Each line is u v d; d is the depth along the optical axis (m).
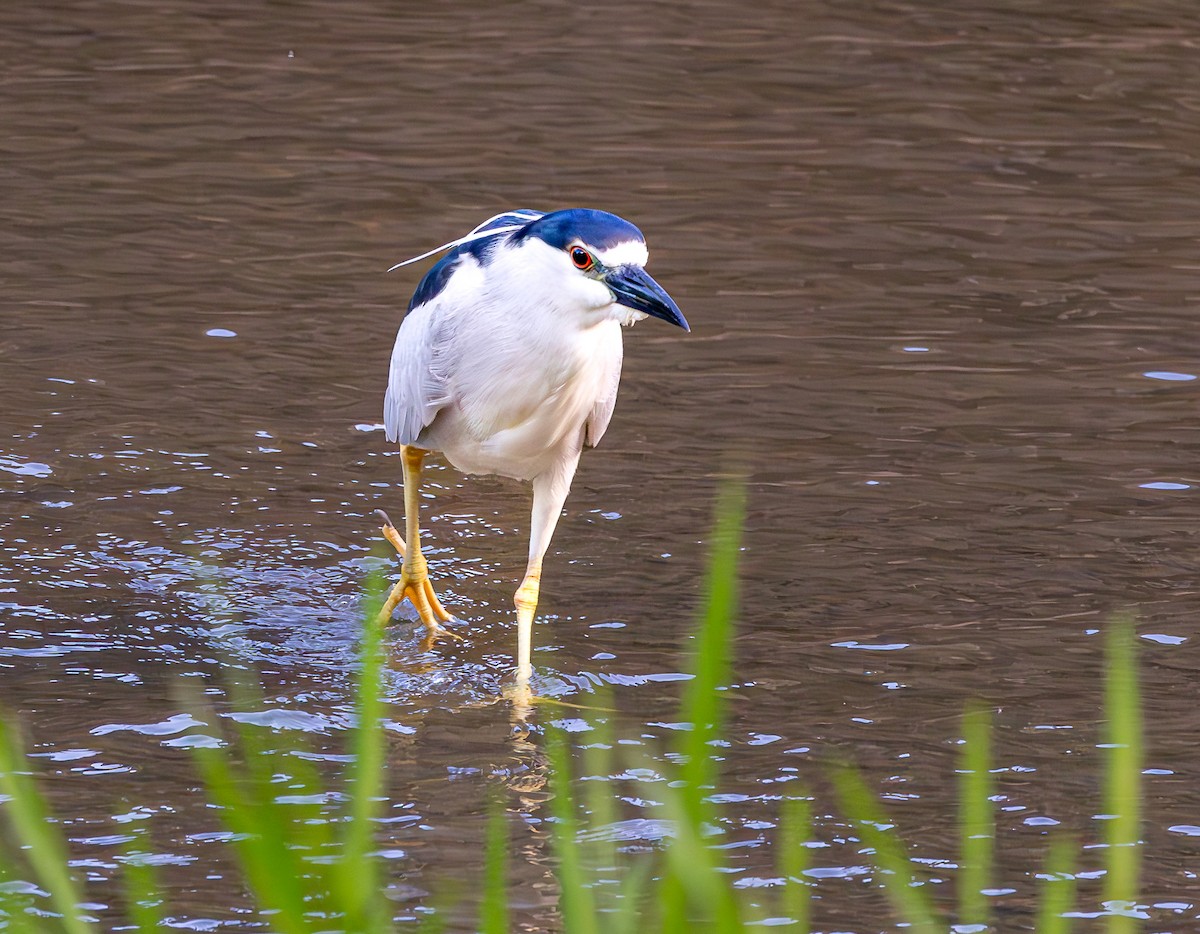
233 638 10.05
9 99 21.62
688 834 3.80
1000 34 26.31
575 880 4.31
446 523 11.84
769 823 8.07
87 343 14.65
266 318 15.41
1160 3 28.19
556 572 11.05
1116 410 13.84
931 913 7.28
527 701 9.37
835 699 9.38
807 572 11.01
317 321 15.38
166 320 15.26
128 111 21.41
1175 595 10.74
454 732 9.00
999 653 9.96
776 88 23.39
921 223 18.47
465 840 7.84
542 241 8.93
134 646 9.88
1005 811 8.23
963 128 21.86
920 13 27.42
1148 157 20.89
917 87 23.53
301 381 14.10
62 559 10.90
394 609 10.65
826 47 25.45
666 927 4.00
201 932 7.03
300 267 16.66
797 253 17.47
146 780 8.34
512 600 10.71
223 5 26.72
